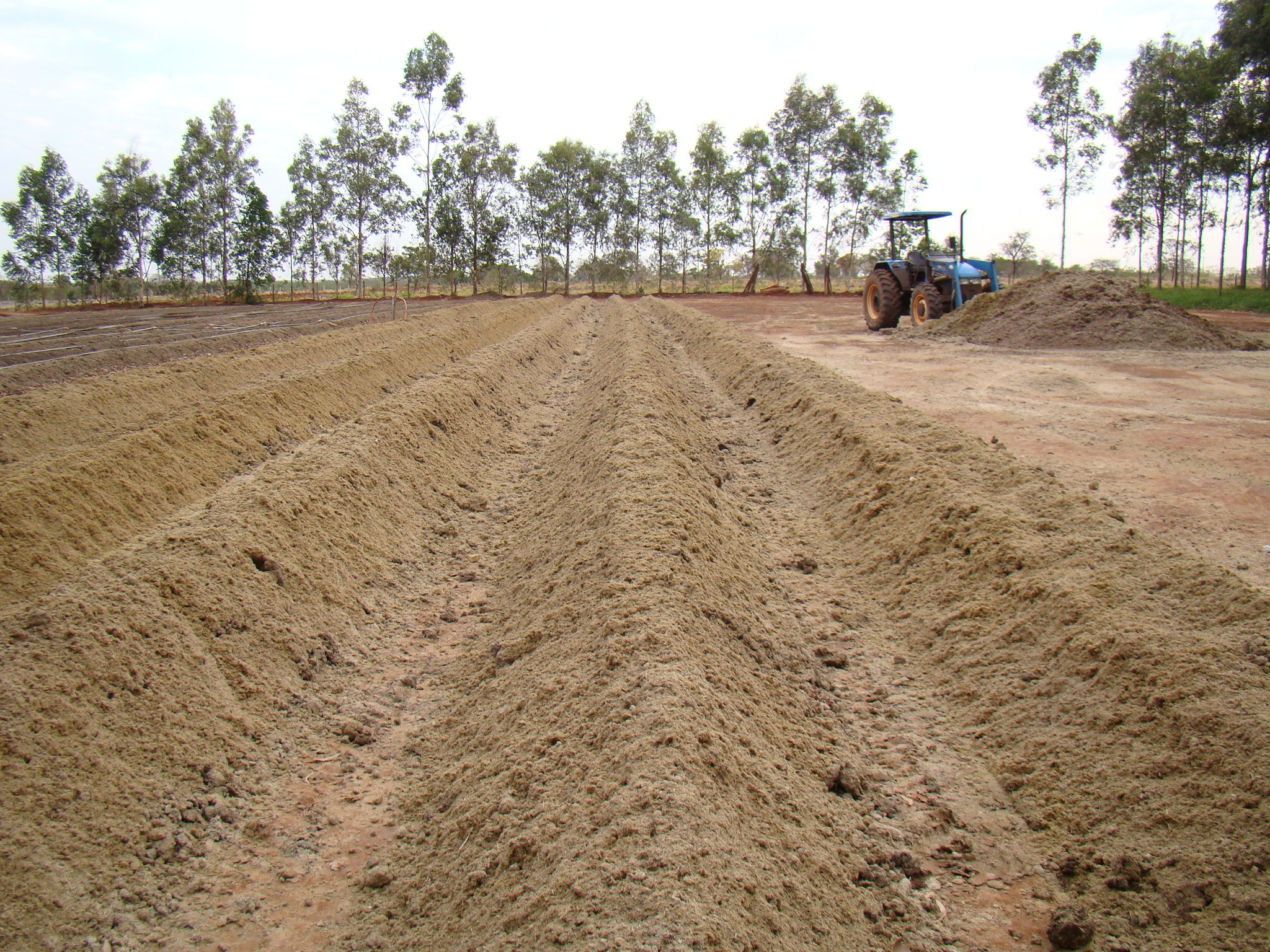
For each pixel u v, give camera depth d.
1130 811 3.21
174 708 3.96
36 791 3.26
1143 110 35.66
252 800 3.69
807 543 6.62
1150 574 4.57
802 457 8.71
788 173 49.41
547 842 2.94
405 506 7.28
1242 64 30.44
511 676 4.36
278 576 5.16
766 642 4.70
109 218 50.41
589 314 31.69
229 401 9.32
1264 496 7.09
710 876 2.60
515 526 7.47
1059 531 5.33
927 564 5.56
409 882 3.12
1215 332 16.80
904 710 4.25
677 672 3.70
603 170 52.19
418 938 2.82
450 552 6.90
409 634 5.42
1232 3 30.64
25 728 3.44
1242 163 31.45
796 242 50.72
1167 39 37.19
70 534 6.12
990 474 6.58
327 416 10.79
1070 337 17.03
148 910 3.03
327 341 16.53
